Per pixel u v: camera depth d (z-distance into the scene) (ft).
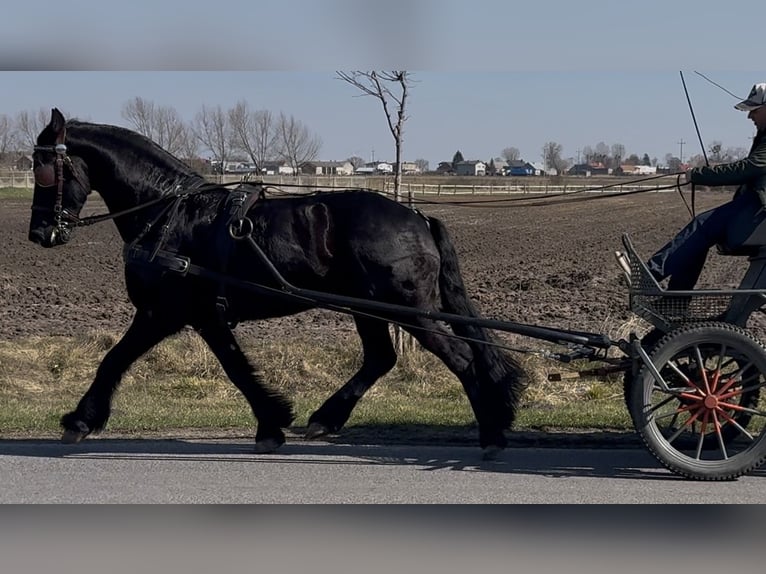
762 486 20.76
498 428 22.67
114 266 65.16
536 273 60.13
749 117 21.16
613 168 247.09
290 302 22.91
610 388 31.94
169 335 23.56
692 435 23.32
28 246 76.38
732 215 21.31
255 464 22.80
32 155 23.99
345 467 22.50
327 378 34.14
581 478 21.43
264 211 23.03
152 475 21.81
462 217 111.34
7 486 20.94
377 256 22.24
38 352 36.55
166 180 23.84
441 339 22.62
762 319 40.01
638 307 21.59
